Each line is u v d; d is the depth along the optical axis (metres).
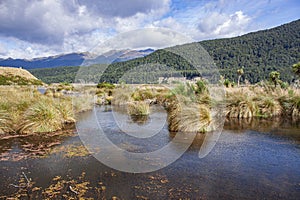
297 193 3.01
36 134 6.57
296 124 7.51
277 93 10.26
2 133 6.60
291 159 4.32
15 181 3.46
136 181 3.41
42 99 8.88
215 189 3.13
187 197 2.91
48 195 3.01
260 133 6.39
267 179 3.45
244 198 2.88
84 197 2.94
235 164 4.09
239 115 8.74
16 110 7.90
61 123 7.84
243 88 11.33
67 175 3.66
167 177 3.55
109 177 3.57
